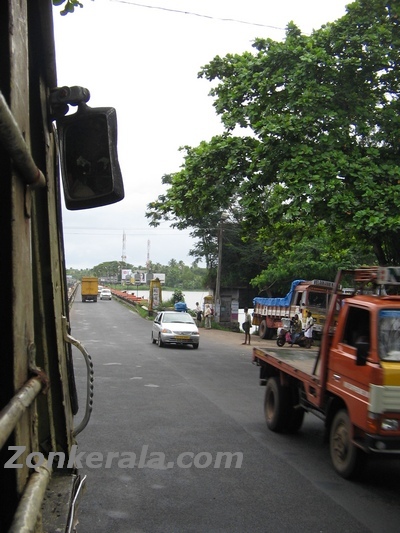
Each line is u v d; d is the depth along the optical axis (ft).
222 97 61.87
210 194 62.69
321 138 53.52
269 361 33.60
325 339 26.48
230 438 29.86
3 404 6.48
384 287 25.82
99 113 9.39
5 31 6.41
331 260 115.14
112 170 9.36
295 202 51.26
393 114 55.01
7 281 6.48
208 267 160.76
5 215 6.50
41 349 9.14
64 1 18.06
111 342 88.02
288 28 58.80
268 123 54.08
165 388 45.24
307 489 22.15
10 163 6.46
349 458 23.29
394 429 20.98
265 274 125.80
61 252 10.37
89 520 18.19
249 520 18.65
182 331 81.46
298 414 31.42
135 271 490.90
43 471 7.06
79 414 34.01
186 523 18.20
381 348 21.90
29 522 5.63
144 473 23.27
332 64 54.70
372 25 55.72
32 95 8.70
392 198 49.96
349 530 18.15
